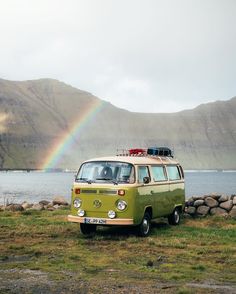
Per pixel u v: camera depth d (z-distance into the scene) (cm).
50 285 811
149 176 1485
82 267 973
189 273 927
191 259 1080
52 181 18425
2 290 774
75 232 1499
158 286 812
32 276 884
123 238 1377
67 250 1179
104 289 784
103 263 1017
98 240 1341
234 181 18162
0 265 990
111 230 1553
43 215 2002
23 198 7631
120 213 1358
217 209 1870
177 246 1232
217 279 879
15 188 11931
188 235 1432
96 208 1385
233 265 1016
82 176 1453
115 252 1158
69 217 1429
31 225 1648
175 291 774
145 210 1422
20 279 859
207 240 1343
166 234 1456
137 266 987
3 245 1247
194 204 1902
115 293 757
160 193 1543
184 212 1900
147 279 868
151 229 1568
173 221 1683
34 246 1234
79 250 1182
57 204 2564
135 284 824
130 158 1465
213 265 1012
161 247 1234
